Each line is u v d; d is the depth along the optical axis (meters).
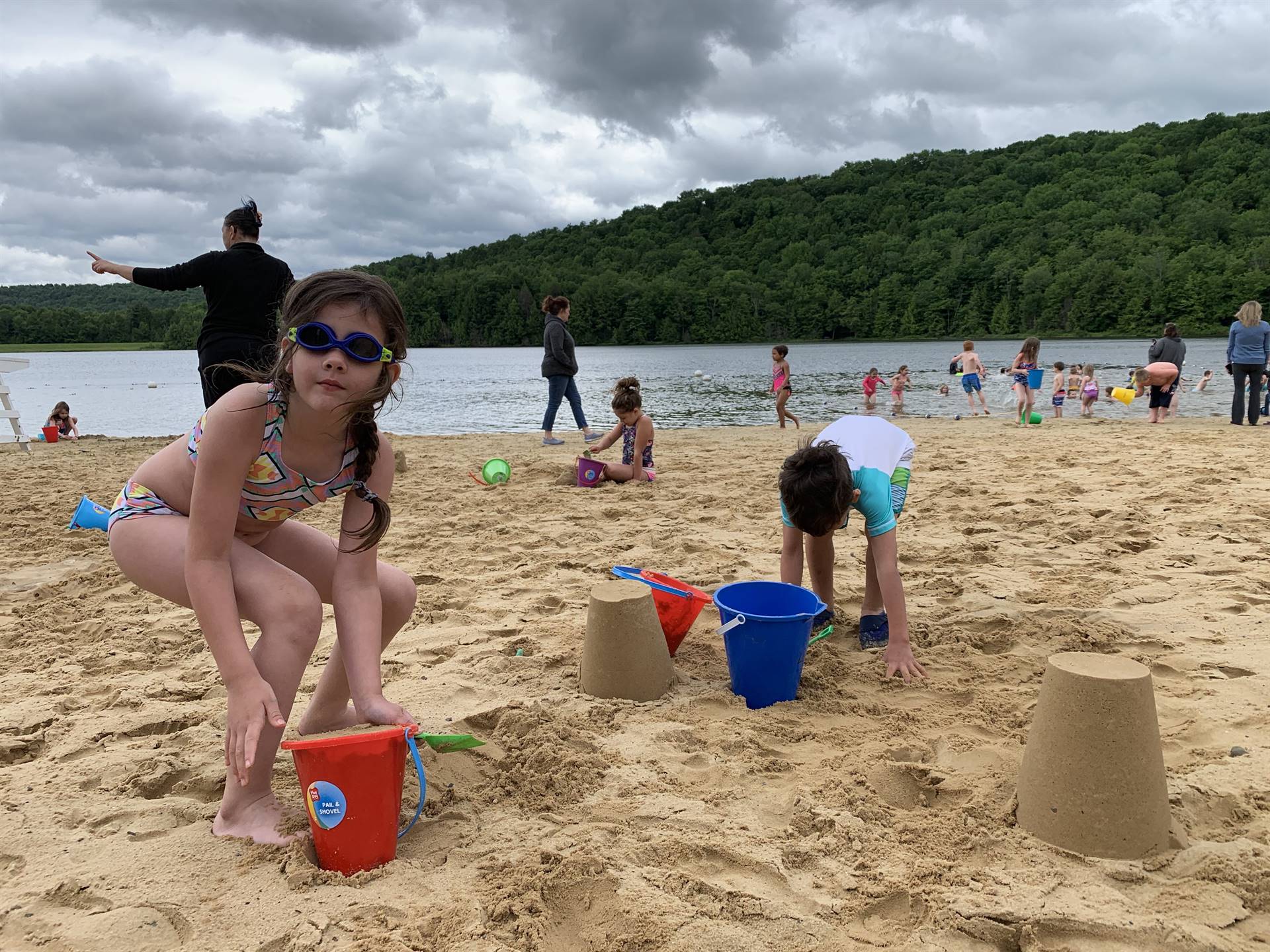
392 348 2.26
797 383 30.41
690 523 6.46
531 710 3.07
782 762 2.75
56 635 4.12
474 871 2.16
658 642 3.32
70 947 1.87
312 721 2.74
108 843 2.28
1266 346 12.74
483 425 17.81
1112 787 2.20
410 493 7.97
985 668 3.55
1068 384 20.33
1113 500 6.83
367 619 2.44
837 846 2.25
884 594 3.48
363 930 1.92
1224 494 6.92
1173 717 2.99
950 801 2.55
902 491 3.88
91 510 3.01
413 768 2.69
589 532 6.13
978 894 2.04
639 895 2.04
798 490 3.30
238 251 5.40
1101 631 3.84
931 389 26.31
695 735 2.94
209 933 1.92
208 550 2.21
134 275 5.25
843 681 3.46
